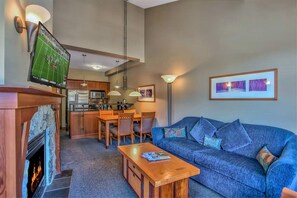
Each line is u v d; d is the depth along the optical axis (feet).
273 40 7.91
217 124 9.82
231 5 9.70
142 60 17.21
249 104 8.82
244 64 9.05
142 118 14.46
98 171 8.86
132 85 19.81
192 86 12.19
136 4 15.72
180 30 13.19
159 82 15.48
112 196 6.65
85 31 13.55
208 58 11.03
